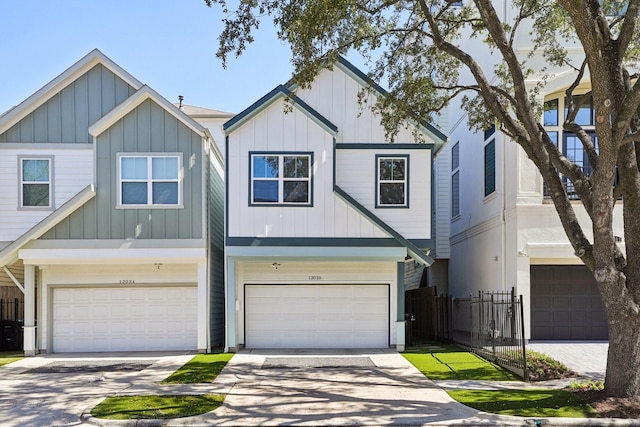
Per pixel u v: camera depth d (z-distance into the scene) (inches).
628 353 332.8
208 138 594.6
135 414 318.3
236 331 581.3
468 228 748.0
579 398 343.9
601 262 331.9
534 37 577.9
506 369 449.1
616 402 323.9
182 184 578.6
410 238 592.4
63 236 563.2
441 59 487.5
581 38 307.9
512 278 578.2
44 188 600.7
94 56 604.4
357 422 302.5
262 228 569.6
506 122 393.4
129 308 597.3
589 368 442.9
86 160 605.3
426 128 598.2
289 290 602.5
